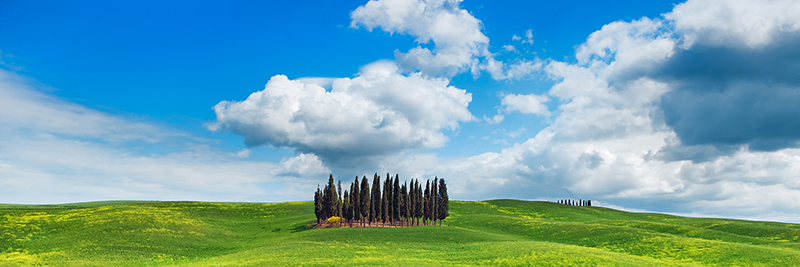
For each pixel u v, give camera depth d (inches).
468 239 3385.8
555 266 2253.9
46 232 3154.5
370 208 4215.1
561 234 3826.3
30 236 3019.2
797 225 4690.0
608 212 6919.3
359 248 2881.4
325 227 4028.1
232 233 3853.3
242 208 5447.8
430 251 2849.4
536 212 6294.3
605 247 3255.4
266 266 2215.8
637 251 3031.5
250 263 2313.0
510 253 2598.4
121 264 2487.7
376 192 4372.5
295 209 5506.9
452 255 2647.6
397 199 4271.7
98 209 4288.9
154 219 3750.0
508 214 5979.3
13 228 3132.4
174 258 2758.4
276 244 3058.6
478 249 2824.8
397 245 3080.7
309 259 2421.3
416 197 4387.3
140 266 2474.2
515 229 4200.3
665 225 4175.7
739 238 3380.9
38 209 4210.1
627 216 6530.5
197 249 3065.9
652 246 3085.6
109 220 3548.2
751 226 3882.9
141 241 3024.1
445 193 4534.9
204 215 4741.6
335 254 2613.2
